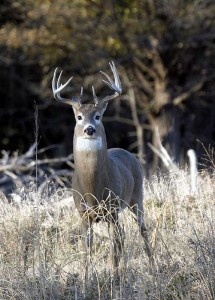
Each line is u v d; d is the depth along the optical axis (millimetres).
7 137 95938
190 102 93125
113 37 80938
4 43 84062
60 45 83250
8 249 34906
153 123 82750
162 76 82875
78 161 33812
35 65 95125
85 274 31719
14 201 43906
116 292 29453
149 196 42000
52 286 31438
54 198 43719
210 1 80688
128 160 37656
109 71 83875
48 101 91500
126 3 81000
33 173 71500
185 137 90188
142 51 82125
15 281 31875
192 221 35969
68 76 90562
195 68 85688
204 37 80562
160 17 80125
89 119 33688
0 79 95688
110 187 34406
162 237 33594
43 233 37375
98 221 34156
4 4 88375
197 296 29281
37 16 81625
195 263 30375
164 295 29359
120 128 97000
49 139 97000
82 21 81562
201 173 44125
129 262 31500
